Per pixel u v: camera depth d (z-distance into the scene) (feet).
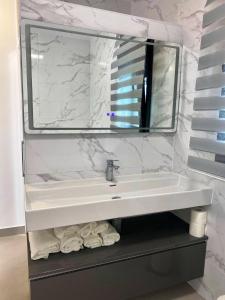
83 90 5.22
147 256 4.70
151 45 5.62
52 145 5.13
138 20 5.39
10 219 7.93
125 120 5.69
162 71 5.82
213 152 4.94
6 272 6.19
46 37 4.74
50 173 5.21
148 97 5.84
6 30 6.90
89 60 5.18
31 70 4.72
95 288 4.35
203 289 5.49
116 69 5.44
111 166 5.49
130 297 4.71
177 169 6.19
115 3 6.15
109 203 4.14
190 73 5.56
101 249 4.63
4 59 7.02
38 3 4.57
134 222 5.80
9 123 7.38
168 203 4.66
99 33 5.13
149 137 6.03
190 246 5.11
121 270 4.50
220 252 4.96
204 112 5.16
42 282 3.92
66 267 4.06
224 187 4.80
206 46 4.96
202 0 5.05
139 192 5.24
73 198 4.91
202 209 5.32
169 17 6.00
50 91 4.94
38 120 4.91
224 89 4.64
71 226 4.54
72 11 4.84
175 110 6.01
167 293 5.64
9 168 7.62
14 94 7.27
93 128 5.41
